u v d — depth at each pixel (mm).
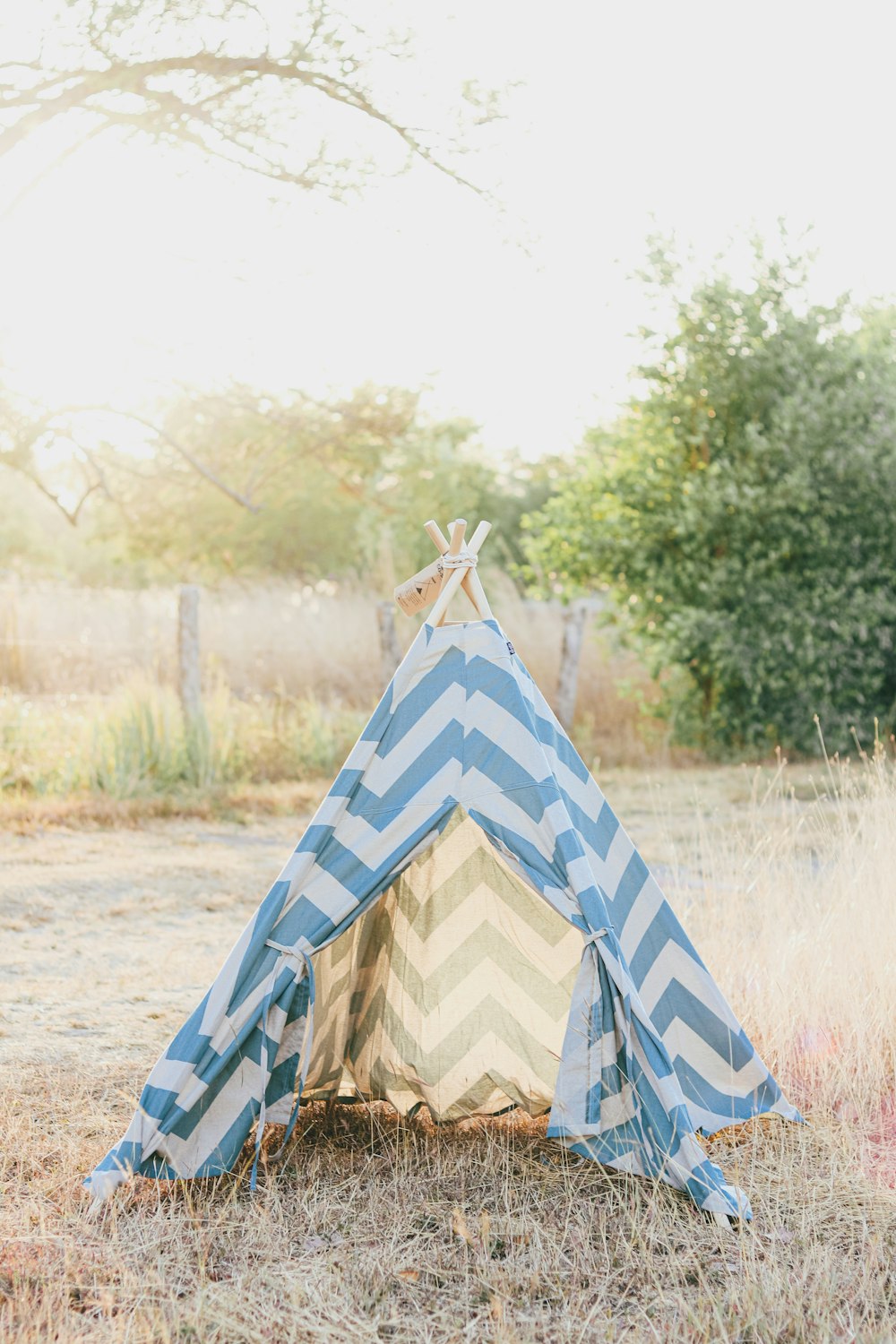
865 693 13188
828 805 7547
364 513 18391
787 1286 2688
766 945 4723
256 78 8914
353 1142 3588
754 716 13562
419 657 3398
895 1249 2918
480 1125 3711
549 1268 2797
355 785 3303
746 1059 3590
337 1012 3650
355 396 12867
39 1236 2904
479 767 3365
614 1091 3174
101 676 13508
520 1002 3752
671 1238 2914
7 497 27125
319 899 3236
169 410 12188
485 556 19344
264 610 15039
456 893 3736
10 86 8406
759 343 13023
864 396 12789
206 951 5805
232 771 11055
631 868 3562
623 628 14336
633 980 3459
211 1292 2678
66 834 8969
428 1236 2959
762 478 13203
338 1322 2582
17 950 5766
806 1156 3428
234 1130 3172
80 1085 3906
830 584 12969
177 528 15969
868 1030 4125
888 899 4711
